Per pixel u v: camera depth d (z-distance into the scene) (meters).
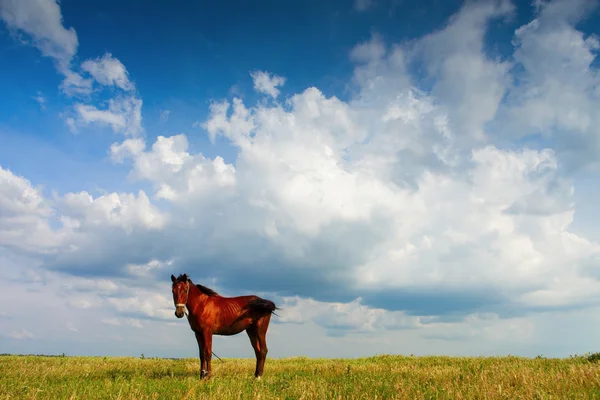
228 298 13.34
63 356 20.31
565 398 7.59
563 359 14.55
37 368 13.50
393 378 11.23
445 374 11.80
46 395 8.64
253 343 13.42
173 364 17.03
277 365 16.91
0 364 14.64
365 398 8.38
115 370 13.93
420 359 18.00
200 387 9.69
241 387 9.74
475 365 13.91
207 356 12.66
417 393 8.56
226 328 12.95
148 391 9.17
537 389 8.30
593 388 8.47
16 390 9.02
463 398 8.15
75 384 9.98
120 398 8.18
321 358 21.48
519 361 14.52
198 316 12.70
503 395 8.05
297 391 9.08
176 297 12.55
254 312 13.20
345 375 12.23
